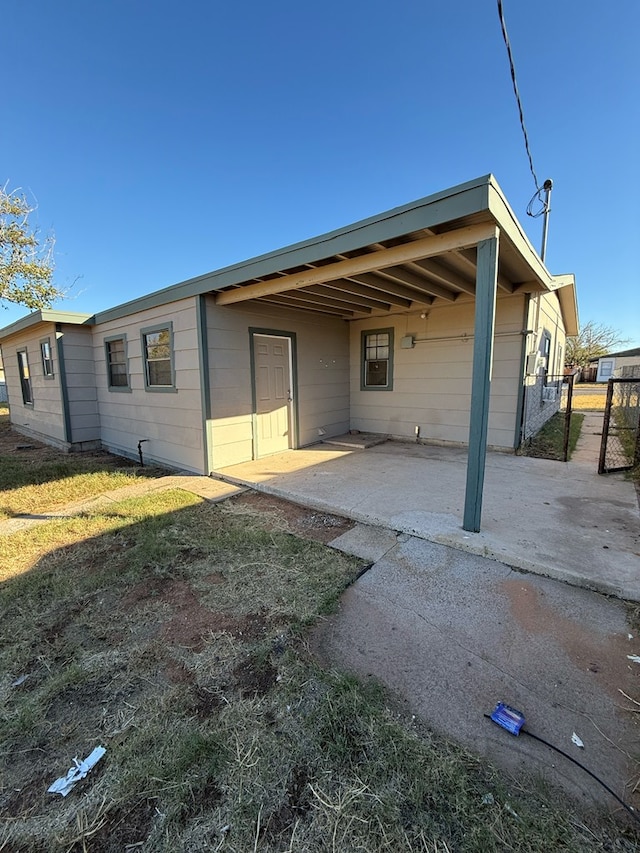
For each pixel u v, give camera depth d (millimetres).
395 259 3500
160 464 6508
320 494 4348
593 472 5164
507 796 1271
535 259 4473
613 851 1112
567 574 2562
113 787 1344
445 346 7016
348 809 1239
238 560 3012
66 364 7711
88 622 2311
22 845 1180
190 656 1996
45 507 4426
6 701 1738
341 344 8117
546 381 8812
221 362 5617
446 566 2826
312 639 2100
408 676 1817
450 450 6805
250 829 1192
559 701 1659
